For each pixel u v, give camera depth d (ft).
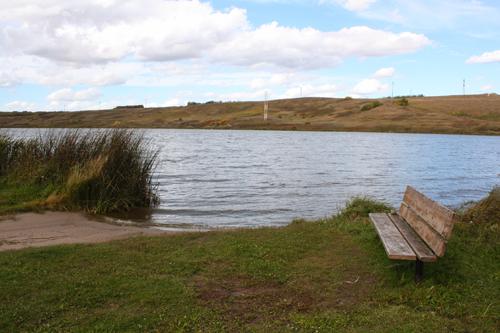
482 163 77.20
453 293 11.87
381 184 47.06
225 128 309.01
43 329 9.60
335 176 53.57
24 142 35.40
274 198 37.01
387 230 15.88
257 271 14.08
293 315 10.73
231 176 52.29
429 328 10.02
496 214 19.85
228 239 18.63
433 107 335.47
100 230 22.30
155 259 15.23
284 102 461.78
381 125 276.82
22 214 24.85
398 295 11.96
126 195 30.37
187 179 49.08
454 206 33.37
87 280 12.64
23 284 12.17
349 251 16.67
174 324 10.04
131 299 11.37
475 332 9.84
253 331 9.84
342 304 11.51
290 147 117.19
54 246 16.83
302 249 16.87
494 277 13.08
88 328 9.70
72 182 28.02
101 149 31.96
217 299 11.68
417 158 84.69
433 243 12.62
